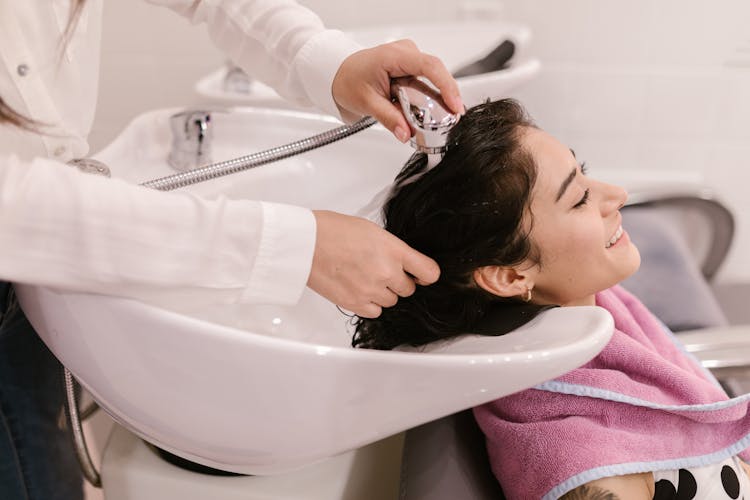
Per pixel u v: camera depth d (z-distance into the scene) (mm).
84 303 515
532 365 488
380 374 495
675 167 1635
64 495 755
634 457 660
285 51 715
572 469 636
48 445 728
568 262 671
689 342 938
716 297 1572
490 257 647
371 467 824
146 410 573
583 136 1603
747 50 1474
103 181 484
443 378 494
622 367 747
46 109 633
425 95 590
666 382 732
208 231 502
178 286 513
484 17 1466
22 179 457
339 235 536
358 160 861
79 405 776
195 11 762
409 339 704
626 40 1480
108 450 762
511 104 696
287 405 521
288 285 537
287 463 604
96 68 698
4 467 682
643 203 1493
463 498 677
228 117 885
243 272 522
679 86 1527
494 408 726
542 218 646
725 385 1103
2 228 456
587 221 659
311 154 869
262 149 884
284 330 782
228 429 555
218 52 1493
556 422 673
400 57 623
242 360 496
